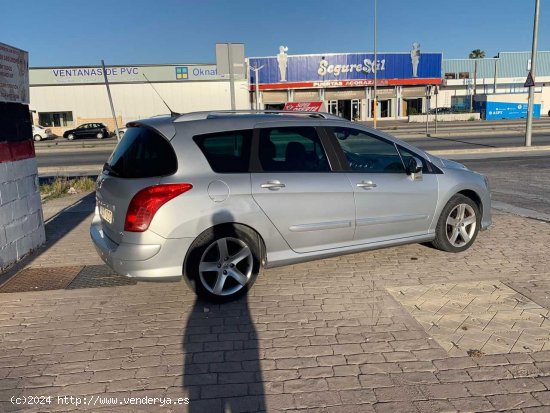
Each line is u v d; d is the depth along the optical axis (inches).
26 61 234.8
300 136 180.4
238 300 172.2
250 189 165.9
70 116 2003.0
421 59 2155.5
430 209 206.7
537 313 154.6
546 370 122.3
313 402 112.0
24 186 233.6
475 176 224.5
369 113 2220.7
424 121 2060.8
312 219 177.8
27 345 142.6
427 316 154.9
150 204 153.9
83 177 560.4
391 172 198.5
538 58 2738.7
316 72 2114.9
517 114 2209.6
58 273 207.6
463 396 112.7
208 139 165.6
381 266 204.5
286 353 134.3
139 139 168.7
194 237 159.5
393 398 112.7
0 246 209.9
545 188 402.6
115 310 166.4
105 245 169.6
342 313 159.2
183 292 181.2
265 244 172.2
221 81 2018.9
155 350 138.0
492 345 135.0
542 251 219.1
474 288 177.0
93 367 129.4
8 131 218.5
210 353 135.5
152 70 1991.9
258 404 111.9
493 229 260.7
